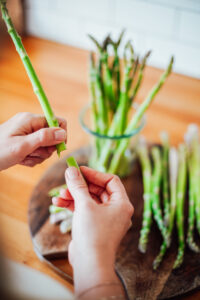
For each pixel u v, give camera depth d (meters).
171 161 0.54
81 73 0.75
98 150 0.53
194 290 0.39
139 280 0.39
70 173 0.33
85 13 0.78
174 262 0.41
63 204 0.39
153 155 0.56
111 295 0.27
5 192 0.50
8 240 0.44
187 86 0.73
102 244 0.29
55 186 0.50
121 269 0.40
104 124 0.51
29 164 0.44
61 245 0.42
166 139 0.57
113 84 0.53
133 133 0.49
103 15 0.76
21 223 0.46
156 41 0.75
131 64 0.44
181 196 0.49
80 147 0.57
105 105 0.50
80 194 0.32
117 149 0.51
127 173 0.53
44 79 0.73
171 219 0.46
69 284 0.40
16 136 0.37
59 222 0.45
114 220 0.31
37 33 0.86
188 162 0.54
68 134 0.61
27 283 0.33
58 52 0.81
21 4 0.82
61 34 0.84
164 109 0.67
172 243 0.44
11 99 0.67
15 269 0.34
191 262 0.41
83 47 0.84
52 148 0.42
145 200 0.49
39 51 0.81
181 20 0.70
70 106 0.67
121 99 0.47
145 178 0.52
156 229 0.46
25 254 0.43
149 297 0.38
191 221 0.46
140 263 0.41
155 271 0.40
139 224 0.46
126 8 0.73
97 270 0.28
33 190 0.49
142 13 0.72
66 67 0.77
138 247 0.43
